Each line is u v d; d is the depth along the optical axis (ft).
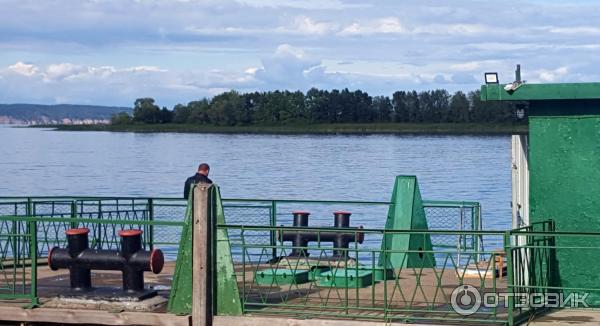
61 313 41.81
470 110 494.18
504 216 136.87
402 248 55.06
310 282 47.88
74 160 300.20
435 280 50.88
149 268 42.42
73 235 43.06
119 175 231.09
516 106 45.42
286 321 39.99
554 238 43.34
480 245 59.72
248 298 44.88
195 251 41.11
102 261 42.88
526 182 46.37
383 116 530.68
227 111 584.81
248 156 307.78
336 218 57.06
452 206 60.44
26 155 337.31
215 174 227.20
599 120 42.73
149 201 62.08
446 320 39.63
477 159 275.80
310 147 373.40
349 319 40.09
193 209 41.32
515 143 49.75
